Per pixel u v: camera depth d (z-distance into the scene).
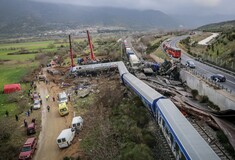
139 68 72.81
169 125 31.00
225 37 81.31
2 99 68.88
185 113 40.91
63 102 57.03
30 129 45.25
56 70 96.81
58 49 161.00
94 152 34.28
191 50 94.00
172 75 64.75
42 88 77.56
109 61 97.38
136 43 134.12
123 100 51.69
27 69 109.00
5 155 36.50
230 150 30.06
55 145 40.78
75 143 40.22
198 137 26.50
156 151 33.09
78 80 80.00
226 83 48.34
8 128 46.34
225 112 37.66
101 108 49.53
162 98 39.53
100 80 76.69
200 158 22.75
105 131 37.75
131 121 40.00
